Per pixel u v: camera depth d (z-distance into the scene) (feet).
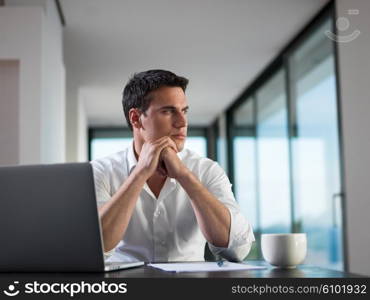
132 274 4.08
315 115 15.57
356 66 12.45
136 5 14.37
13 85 11.23
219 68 20.77
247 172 25.16
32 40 11.21
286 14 15.29
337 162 13.74
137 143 6.44
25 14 11.26
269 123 21.27
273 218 20.51
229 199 6.27
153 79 6.10
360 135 12.25
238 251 5.76
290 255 4.65
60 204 4.33
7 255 4.42
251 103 24.34
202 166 6.64
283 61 18.70
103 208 5.55
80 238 4.30
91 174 4.29
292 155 17.90
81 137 23.58
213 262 5.24
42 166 4.39
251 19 15.61
